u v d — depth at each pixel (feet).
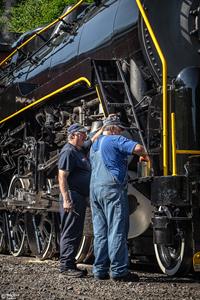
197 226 23.75
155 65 27.14
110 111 28.30
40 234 36.42
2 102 43.50
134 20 28.89
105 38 31.07
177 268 25.38
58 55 36.47
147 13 27.30
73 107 35.19
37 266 30.86
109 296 20.93
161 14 27.27
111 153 24.97
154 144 25.58
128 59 29.43
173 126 24.49
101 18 32.45
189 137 24.27
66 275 26.40
